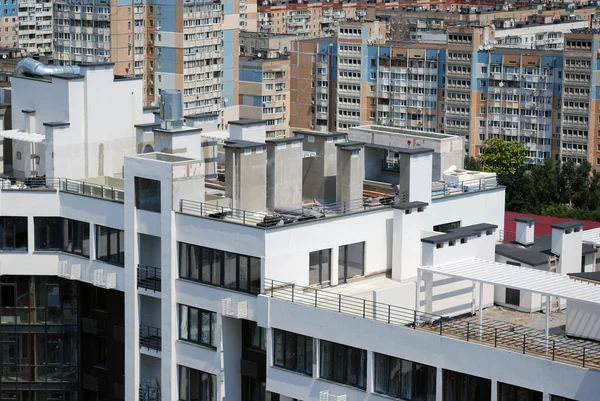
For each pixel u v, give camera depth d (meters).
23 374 129.75
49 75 139.12
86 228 125.94
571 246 121.12
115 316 126.75
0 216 127.44
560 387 95.69
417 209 120.38
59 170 132.50
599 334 105.00
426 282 111.81
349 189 123.69
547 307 103.44
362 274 119.19
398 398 104.38
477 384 100.38
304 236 113.88
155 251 120.94
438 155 134.75
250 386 116.56
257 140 133.50
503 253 120.75
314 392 108.81
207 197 122.62
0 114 140.75
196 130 130.00
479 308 109.56
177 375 119.06
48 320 129.00
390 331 104.12
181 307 118.00
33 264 127.69
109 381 127.88
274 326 110.75
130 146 137.75
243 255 113.06
